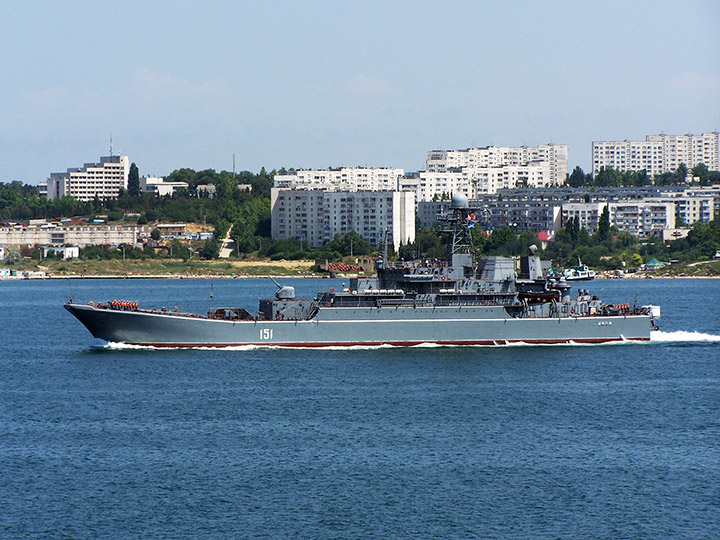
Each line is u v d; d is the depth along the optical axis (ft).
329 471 640.99
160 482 621.31
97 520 563.89
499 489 611.06
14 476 633.20
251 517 568.41
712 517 570.87
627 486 617.21
